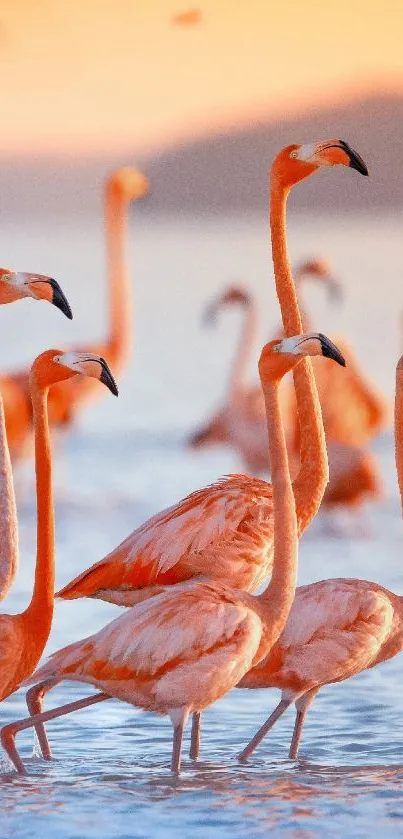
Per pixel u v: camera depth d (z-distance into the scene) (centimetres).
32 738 1105
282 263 1191
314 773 980
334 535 2077
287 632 1016
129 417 3400
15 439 2388
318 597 1027
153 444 2977
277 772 982
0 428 1019
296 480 1128
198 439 2522
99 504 2258
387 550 1945
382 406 2333
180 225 15925
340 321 6066
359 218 12825
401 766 1004
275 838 814
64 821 848
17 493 2395
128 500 2302
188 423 3294
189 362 4838
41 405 1024
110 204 2288
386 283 7944
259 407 2455
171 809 877
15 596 1630
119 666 932
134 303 7488
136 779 956
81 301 7650
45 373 1021
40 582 995
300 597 1032
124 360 2302
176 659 927
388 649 1057
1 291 1030
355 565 1816
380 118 5341
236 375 2527
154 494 2364
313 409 1128
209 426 2509
